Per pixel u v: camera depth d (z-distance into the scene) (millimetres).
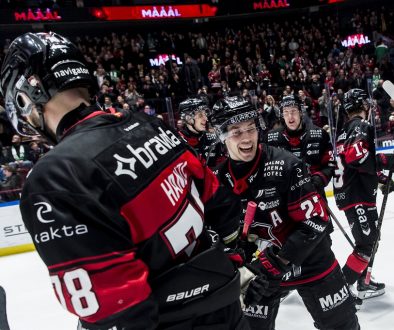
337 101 8664
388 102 8359
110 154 974
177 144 1167
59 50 1054
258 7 17922
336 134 8094
